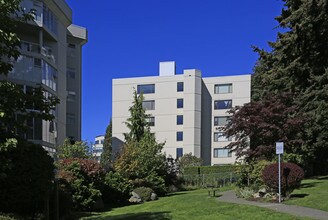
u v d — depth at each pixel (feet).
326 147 103.65
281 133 76.54
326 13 73.26
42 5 114.21
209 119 225.56
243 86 223.30
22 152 38.06
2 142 28.91
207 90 227.61
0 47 28.55
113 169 90.17
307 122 83.56
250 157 78.48
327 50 82.64
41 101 30.83
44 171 41.42
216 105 225.97
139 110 131.64
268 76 99.45
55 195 47.78
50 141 111.86
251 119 76.69
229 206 53.72
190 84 222.07
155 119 224.74
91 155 89.20
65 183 65.41
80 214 61.62
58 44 128.47
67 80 155.22
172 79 225.56
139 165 92.02
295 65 86.69
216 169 164.04
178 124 221.25
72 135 153.69
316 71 86.94
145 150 96.94
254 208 50.14
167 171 111.14
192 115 219.61
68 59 156.46
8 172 38.14
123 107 230.27
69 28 155.22
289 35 84.79
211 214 48.62
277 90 97.91
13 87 28.37
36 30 114.83
